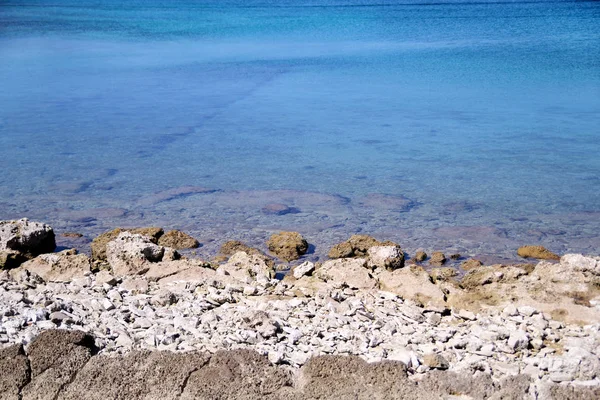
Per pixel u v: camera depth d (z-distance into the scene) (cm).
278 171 1702
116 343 723
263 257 1112
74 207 1435
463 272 1086
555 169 1695
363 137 2055
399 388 619
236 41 4688
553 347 733
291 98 2712
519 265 1065
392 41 4638
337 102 2625
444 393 616
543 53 3919
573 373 643
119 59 3862
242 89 2923
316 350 717
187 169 1719
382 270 1030
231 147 1939
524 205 1435
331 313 826
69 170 1706
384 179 1627
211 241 1245
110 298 877
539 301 860
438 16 6244
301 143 1984
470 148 1909
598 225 1321
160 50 4238
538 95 2723
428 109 2478
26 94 2784
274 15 6438
